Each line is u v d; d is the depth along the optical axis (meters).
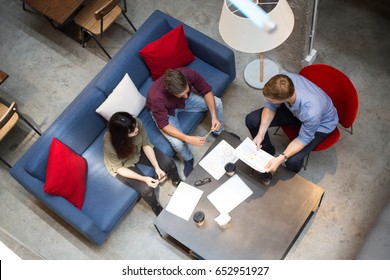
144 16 4.65
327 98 3.08
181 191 3.17
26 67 4.52
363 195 3.50
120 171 3.38
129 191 3.41
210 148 3.29
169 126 3.40
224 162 3.22
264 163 3.00
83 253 3.59
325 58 4.09
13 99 4.36
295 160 3.19
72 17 4.64
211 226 3.05
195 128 3.94
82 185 3.40
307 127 3.00
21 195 3.88
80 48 4.55
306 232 3.44
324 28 4.21
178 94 3.09
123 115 3.07
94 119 3.54
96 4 4.30
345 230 3.40
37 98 4.34
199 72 3.79
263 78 4.06
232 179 3.16
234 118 3.97
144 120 3.67
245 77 4.09
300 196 3.04
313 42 4.08
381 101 3.82
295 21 3.57
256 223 3.01
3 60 4.59
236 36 3.11
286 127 3.42
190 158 3.70
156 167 3.41
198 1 4.62
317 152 3.70
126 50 3.60
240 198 3.09
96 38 4.54
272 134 3.84
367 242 2.94
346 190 3.54
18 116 3.91
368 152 3.64
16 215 3.81
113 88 3.54
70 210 3.24
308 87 3.01
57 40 4.61
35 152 3.36
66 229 3.70
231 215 3.05
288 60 4.09
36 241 3.68
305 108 2.94
